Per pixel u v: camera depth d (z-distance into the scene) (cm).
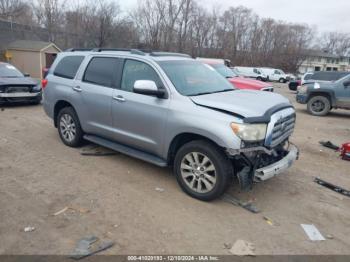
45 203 382
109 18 3972
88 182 445
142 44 4231
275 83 4159
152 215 364
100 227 336
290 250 314
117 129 489
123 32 4112
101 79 511
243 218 368
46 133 696
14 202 382
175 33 4616
